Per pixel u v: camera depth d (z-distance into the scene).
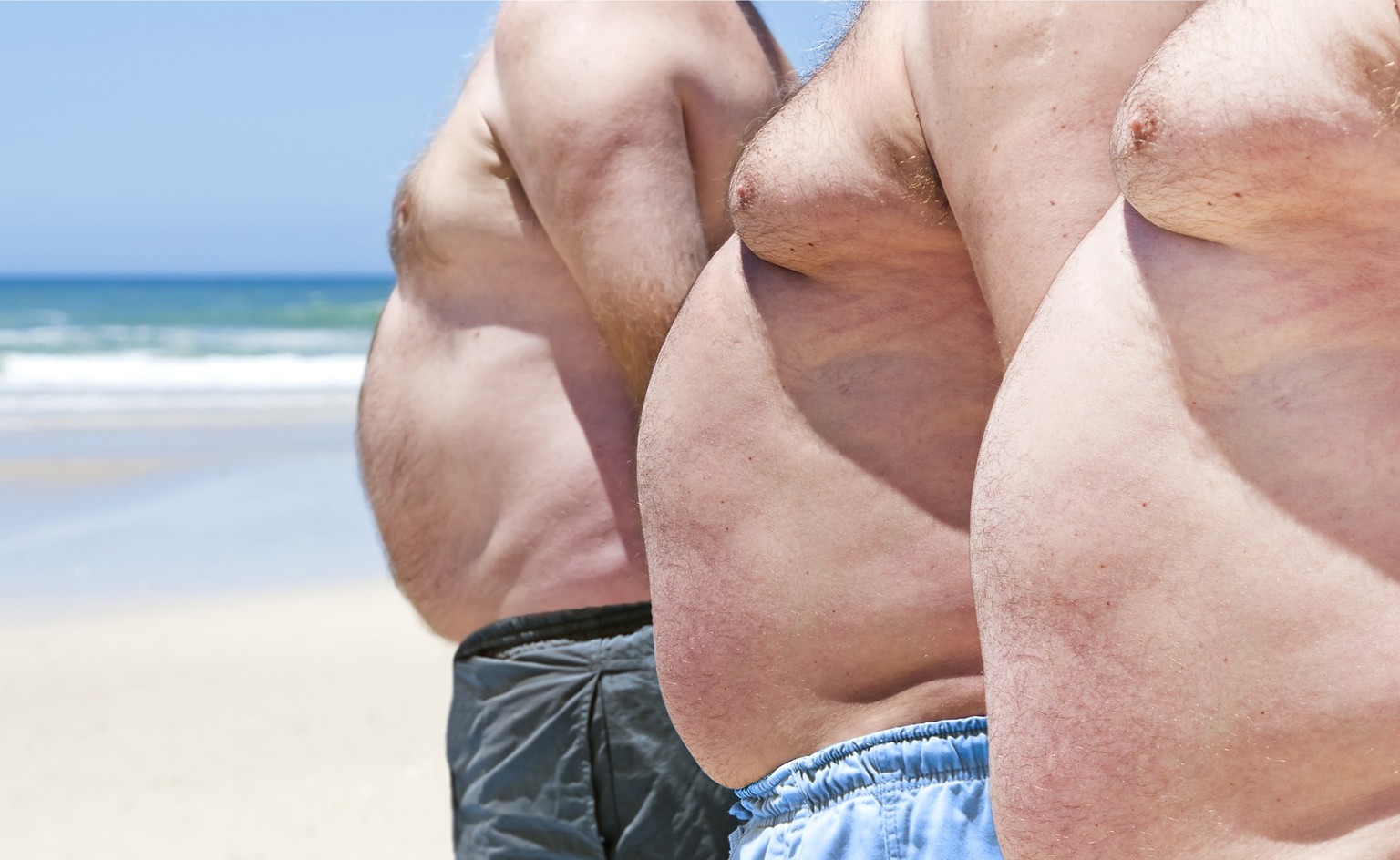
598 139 1.86
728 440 1.37
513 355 2.12
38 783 5.53
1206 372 0.91
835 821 1.32
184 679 6.96
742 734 1.39
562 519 2.06
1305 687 0.88
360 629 7.92
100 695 6.69
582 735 2.01
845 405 1.31
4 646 7.55
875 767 1.32
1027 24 1.05
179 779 5.55
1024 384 0.99
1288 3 0.86
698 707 1.40
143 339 37.78
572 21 1.93
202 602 8.53
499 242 2.11
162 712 6.41
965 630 1.30
